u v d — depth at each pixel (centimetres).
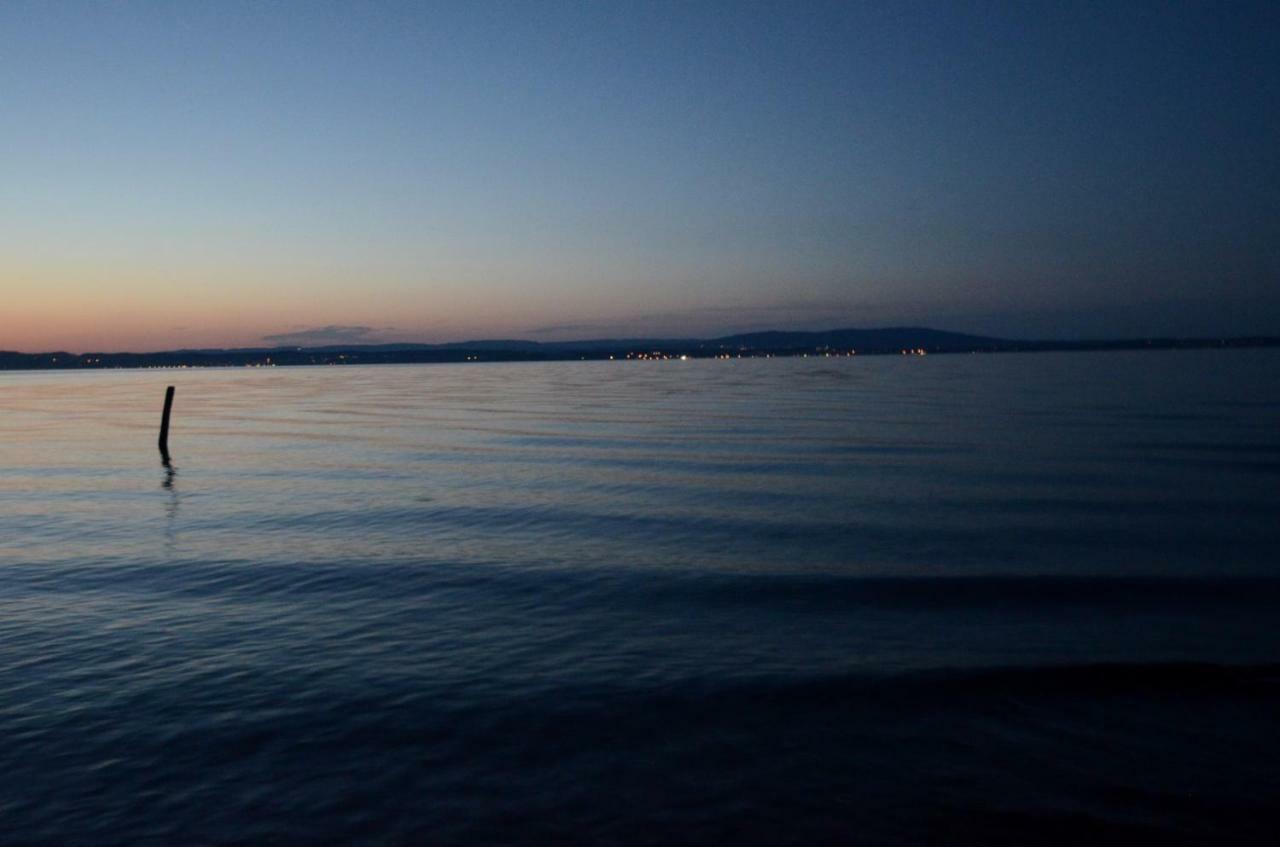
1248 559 1722
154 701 1039
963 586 1539
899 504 2342
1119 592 1502
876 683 1093
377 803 817
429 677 1113
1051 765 886
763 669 1140
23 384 14262
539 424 5119
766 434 4341
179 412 6469
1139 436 4062
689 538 1927
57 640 1255
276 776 867
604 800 822
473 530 2019
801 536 1945
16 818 794
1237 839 763
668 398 8150
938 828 776
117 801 822
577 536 1952
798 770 877
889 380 12150
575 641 1252
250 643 1241
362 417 5841
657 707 1023
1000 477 2817
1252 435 4078
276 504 2383
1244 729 965
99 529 2050
